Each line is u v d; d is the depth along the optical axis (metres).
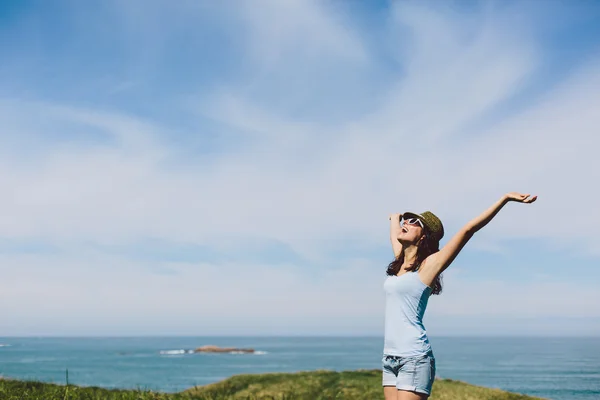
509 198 4.84
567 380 54.88
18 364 106.19
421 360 4.96
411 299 5.11
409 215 5.46
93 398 10.01
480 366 90.56
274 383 13.34
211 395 11.53
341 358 136.00
